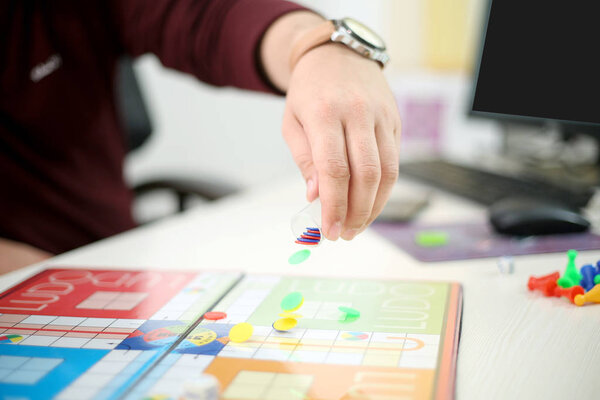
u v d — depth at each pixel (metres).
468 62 1.92
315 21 0.76
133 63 1.38
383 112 0.54
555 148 1.22
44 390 0.41
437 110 1.57
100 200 1.12
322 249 0.78
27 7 1.04
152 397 0.40
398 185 1.14
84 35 1.09
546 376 0.43
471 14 1.89
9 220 1.01
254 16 0.80
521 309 0.56
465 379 0.43
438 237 0.78
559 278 0.60
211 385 0.39
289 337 0.49
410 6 1.95
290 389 0.41
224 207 1.03
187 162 2.31
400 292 0.60
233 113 2.32
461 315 0.55
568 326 0.52
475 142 1.61
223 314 0.55
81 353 0.47
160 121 2.22
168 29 0.99
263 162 2.37
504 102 1.00
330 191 0.49
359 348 0.47
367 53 0.61
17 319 0.55
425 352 0.46
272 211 0.99
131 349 0.48
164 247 0.80
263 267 0.71
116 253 0.78
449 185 1.07
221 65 0.88
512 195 0.96
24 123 1.04
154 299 0.60
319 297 0.59
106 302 0.59
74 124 1.09
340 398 0.39
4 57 1.02
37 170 1.05
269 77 0.79
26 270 0.72
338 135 0.51
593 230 0.82
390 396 0.39
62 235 1.07
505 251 0.74
